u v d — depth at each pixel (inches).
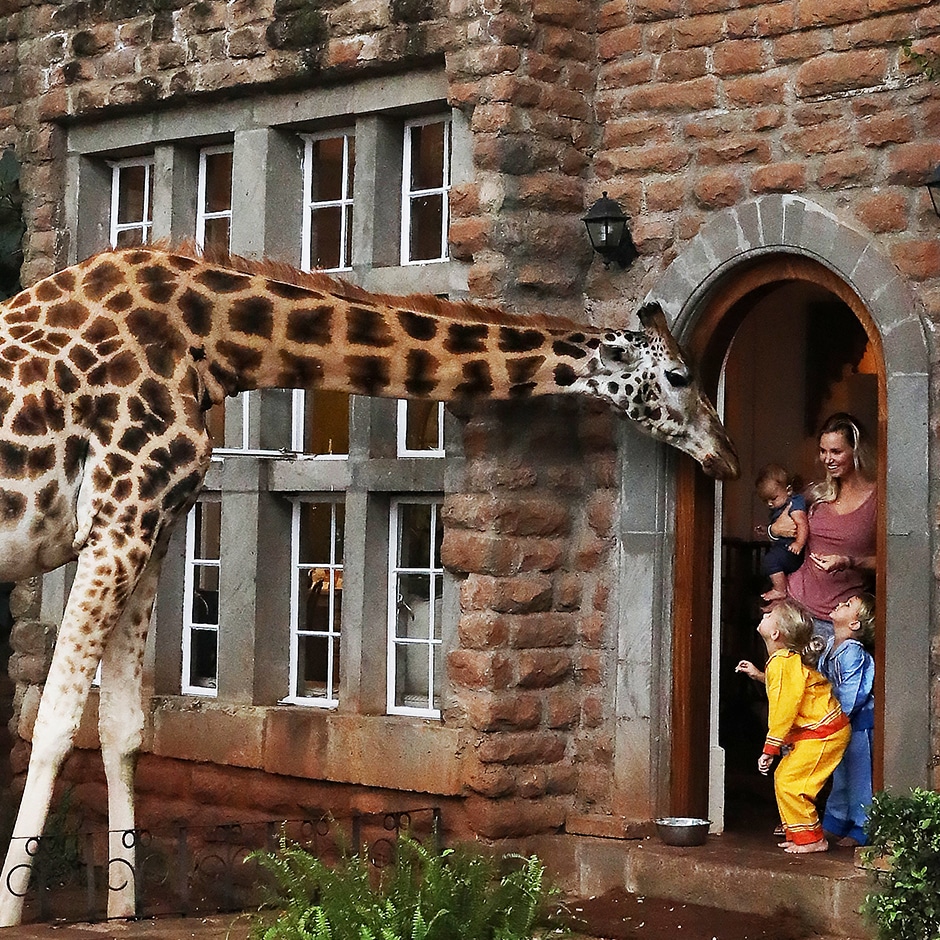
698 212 298.4
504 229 300.2
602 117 310.8
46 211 373.4
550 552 307.1
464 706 299.4
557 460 308.3
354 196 327.0
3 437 270.4
